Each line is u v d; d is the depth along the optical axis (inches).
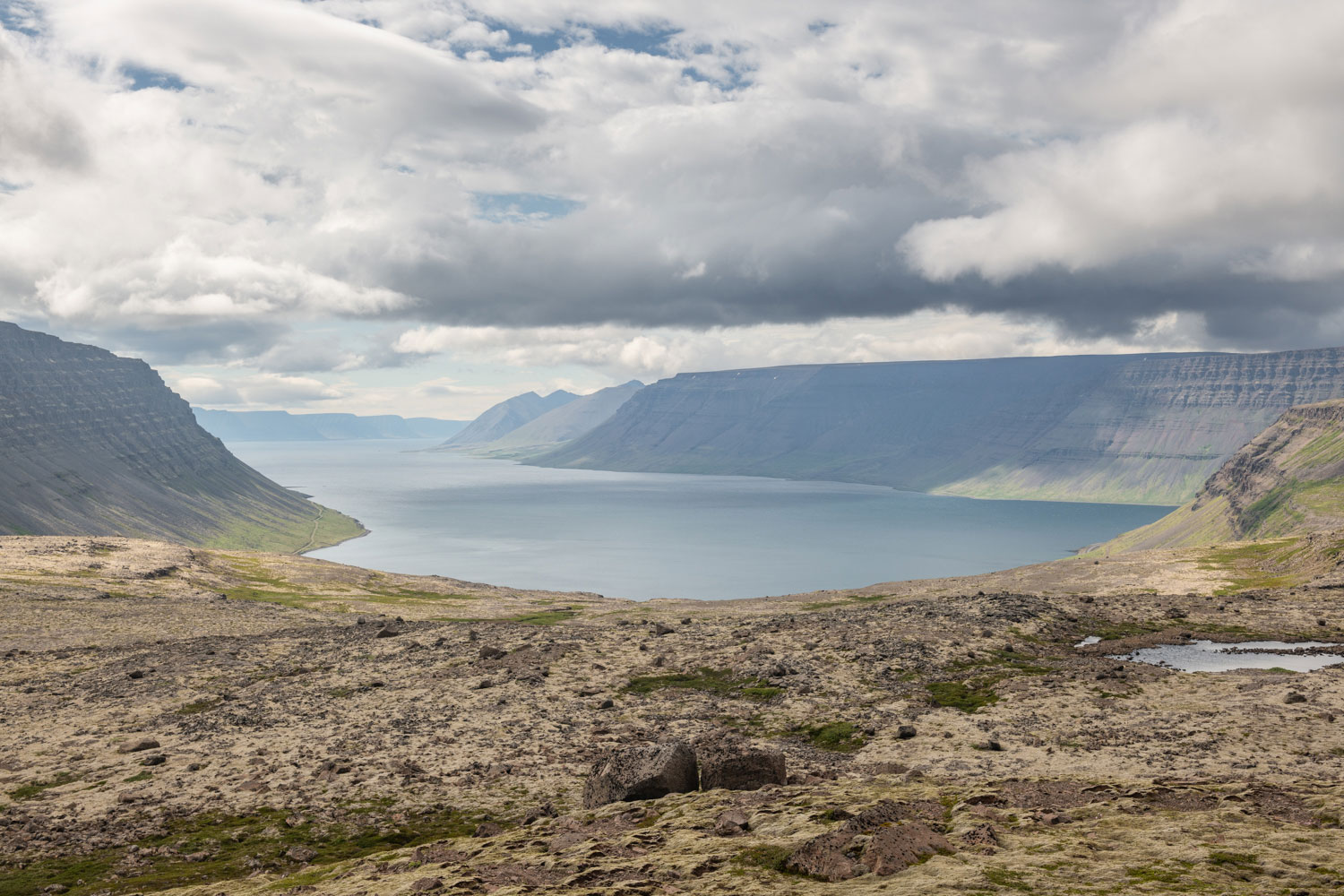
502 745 2003.0
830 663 2640.3
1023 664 2546.8
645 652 2942.9
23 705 2516.0
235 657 3174.2
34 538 7687.0
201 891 1152.2
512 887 925.8
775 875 901.2
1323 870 796.0
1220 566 6186.0
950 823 1058.7
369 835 1469.0
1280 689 2052.2
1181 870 824.9
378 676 2780.5
